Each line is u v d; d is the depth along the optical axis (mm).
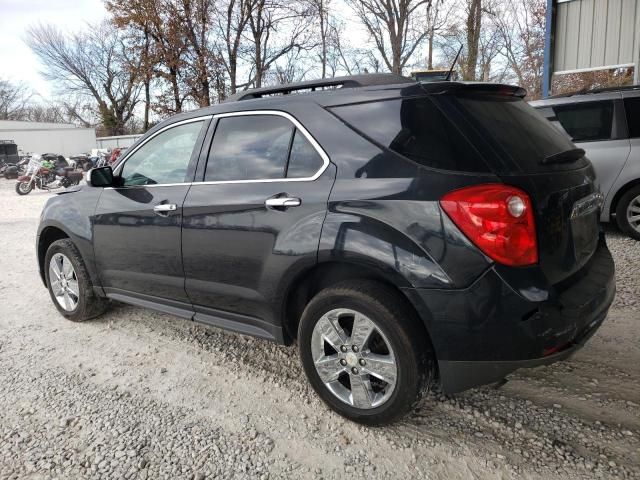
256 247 2803
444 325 2211
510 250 2113
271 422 2721
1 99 53938
